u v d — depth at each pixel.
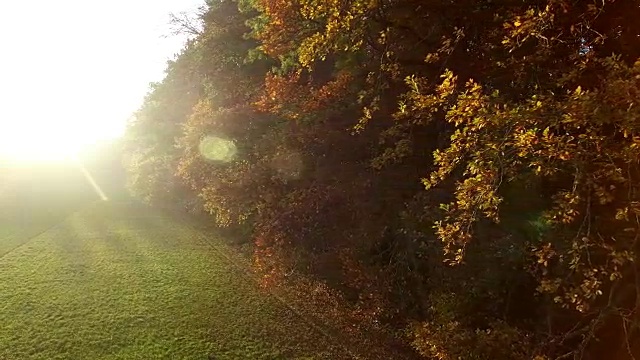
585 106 4.13
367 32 8.65
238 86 17.17
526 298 7.41
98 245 18.44
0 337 10.52
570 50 6.06
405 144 8.83
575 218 5.92
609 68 4.52
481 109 4.84
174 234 20.42
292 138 11.40
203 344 10.56
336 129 10.87
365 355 10.17
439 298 8.44
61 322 11.36
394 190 10.20
